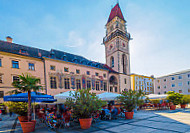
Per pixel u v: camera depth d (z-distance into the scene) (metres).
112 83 33.12
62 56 26.92
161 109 16.47
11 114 14.30
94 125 8.36
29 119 7.31
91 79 28.41
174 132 6.27
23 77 7.17
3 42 20.97
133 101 10.40
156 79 53.03
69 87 24.42
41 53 24.56
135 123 8.58
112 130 7.04
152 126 7.59
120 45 37.59
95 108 7.50
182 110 14.85
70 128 7.75
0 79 17.45
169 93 17.25
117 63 36.31
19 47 22.19
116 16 38.62
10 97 8.04
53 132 6.97
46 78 21.59
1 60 17.98
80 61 29.08
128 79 37.47
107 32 42.94
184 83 44.28
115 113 10.56
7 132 7.28
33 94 8.30
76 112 7.74
